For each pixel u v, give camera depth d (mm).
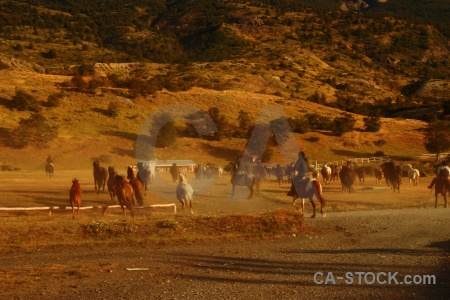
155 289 9406
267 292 9164
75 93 86562
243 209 21922
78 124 75000
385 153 76938
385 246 13930
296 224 16656
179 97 89938
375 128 86625
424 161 69812
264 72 161000
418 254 12750
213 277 10383
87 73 103875
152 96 88625
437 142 70625
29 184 33219
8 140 64750
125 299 8750
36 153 63125
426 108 119625
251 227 16031
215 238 15078
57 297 8898
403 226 17359
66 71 128875
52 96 80625
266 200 25391
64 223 15594
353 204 24562
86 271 10875
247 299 8711
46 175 45469
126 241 14406
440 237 15328
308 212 21094
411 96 177125
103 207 19719
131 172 20312
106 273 10750
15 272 10781
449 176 23625
